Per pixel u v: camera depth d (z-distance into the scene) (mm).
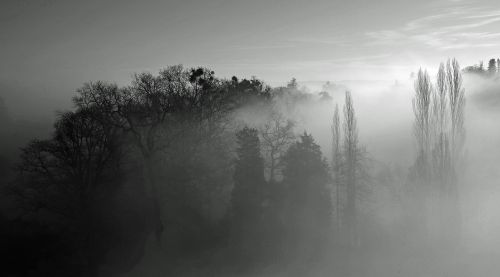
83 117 38969
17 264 37219
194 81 44000
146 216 41719
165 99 40781
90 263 37375
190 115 42188
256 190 35219
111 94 39344
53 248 40000
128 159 42781
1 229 41594
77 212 38594
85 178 39625
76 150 39188
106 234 40844
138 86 40875
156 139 41188
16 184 40594
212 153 43031
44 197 38844
